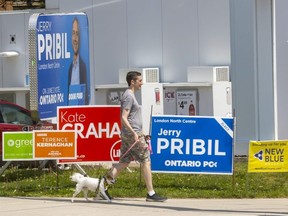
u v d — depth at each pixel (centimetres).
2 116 4247
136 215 2761
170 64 5184
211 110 4941
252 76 4616
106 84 5350
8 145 3347
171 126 3350
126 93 3044
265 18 4622
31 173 3953
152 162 3353
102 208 2942
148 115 5003
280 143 3300
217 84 4925
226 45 5003
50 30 3744
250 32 4606
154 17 5222
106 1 5350
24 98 5644
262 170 3300
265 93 4644
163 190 3375
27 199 3234
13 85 5688
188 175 3781
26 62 5641
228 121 3362
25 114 4341
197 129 3356
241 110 4647
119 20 5322
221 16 5006
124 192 3300
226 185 3506
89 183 3100
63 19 3834
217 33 5025
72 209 2927
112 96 5234
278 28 4666
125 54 5312
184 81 5147
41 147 3350
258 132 4644
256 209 2928
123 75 5184
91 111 3412
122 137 3070
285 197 3344
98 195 3136
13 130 4200
